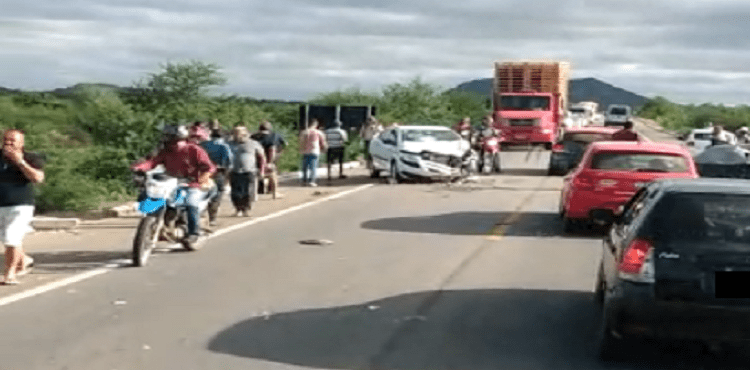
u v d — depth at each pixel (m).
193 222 14.24
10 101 32.81
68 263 13.28
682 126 98.12
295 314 10.05
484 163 33.72
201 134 19.61
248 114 40.94
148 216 13.23
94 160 24.31
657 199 8.16
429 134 29.78
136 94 38.31
